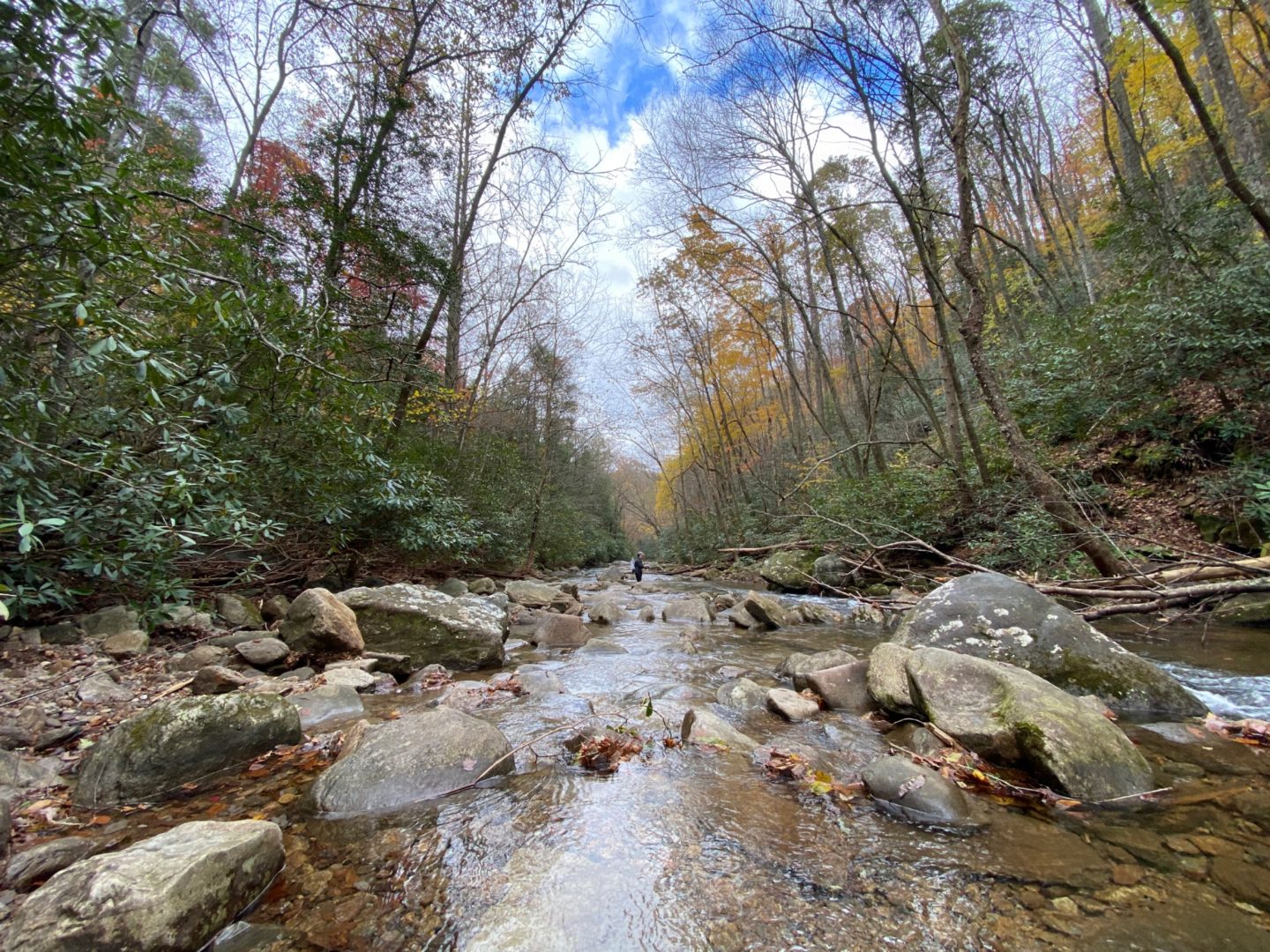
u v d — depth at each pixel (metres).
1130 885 1.76
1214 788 2.39
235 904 1.64
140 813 2.31
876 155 9.59
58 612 4.64
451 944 1.53
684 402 26.19
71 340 3.15
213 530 3.94
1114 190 11.91
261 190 9.21
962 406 9.31
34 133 2.71
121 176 3.26
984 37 10.59
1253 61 11.41
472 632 5.40
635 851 2.01
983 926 1.59
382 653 5.03
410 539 7.99
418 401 10.85
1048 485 6.42
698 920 1.63
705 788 2.54
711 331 22.14
